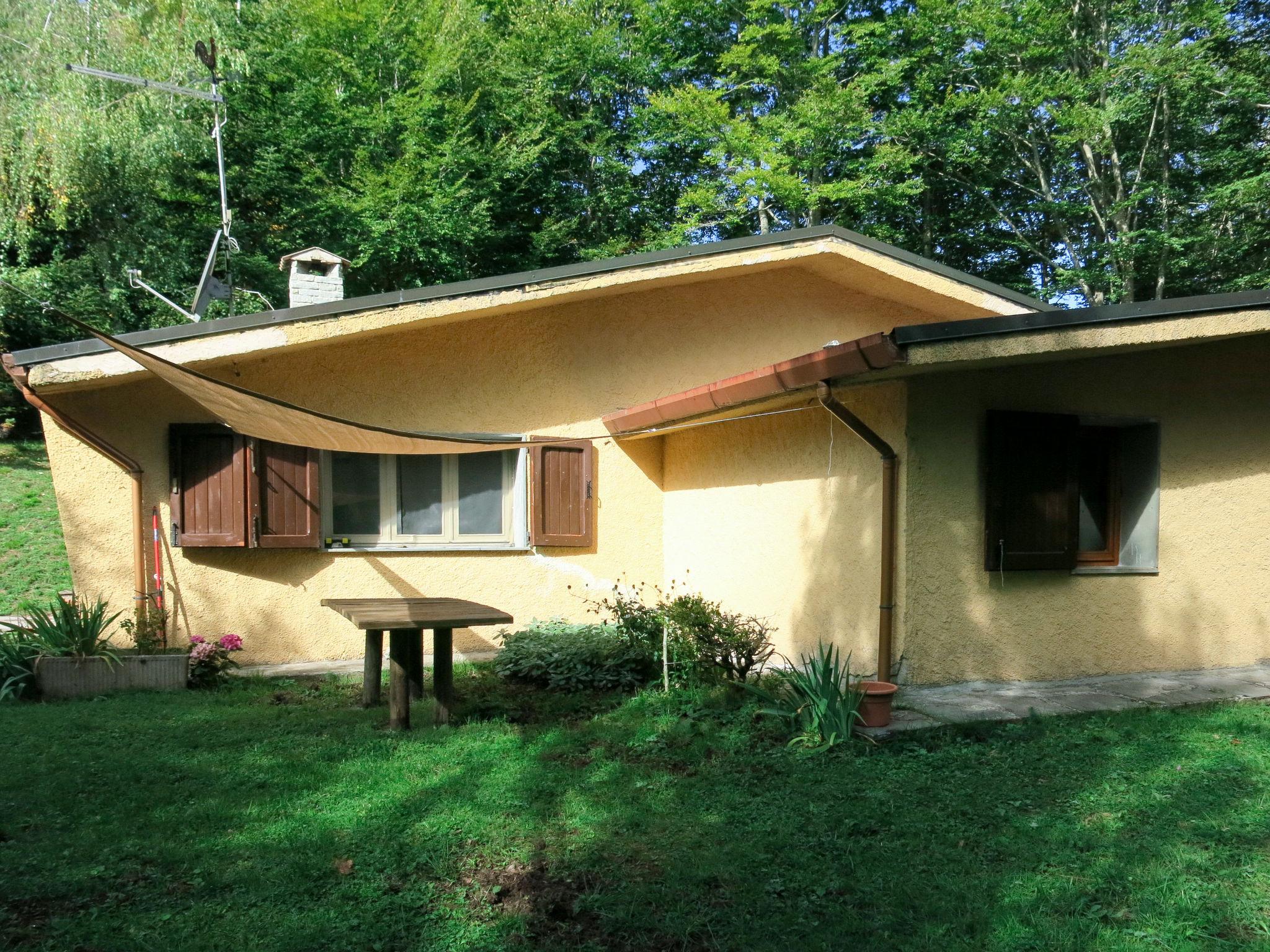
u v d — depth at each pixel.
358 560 8.80
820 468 7.32
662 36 24.89
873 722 5.49
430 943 3.12
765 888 3.53
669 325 9.79
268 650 8.48
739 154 20.62
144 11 18.03
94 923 3.21
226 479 8.20
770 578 7.98
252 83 20.92
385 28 21.41
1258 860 3.71
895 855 3.80
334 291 10.22
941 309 10.54
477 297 8.08
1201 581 7.34
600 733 5.70
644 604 9.64
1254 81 18.77
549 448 9.30
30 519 13.71
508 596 9.24
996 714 5.77
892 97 22.58
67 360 7.07
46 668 6.84
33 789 4.56
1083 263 22.44
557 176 23.94
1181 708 6.04
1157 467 7.16
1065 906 3.35
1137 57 18.91
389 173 19.58
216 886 3.51
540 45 22.88
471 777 4.81
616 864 3.73
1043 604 6.78
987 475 6.50
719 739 5.48
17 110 16.06
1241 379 7.54
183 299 18.64
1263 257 19.84
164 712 6.28
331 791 4.57
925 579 6.38
